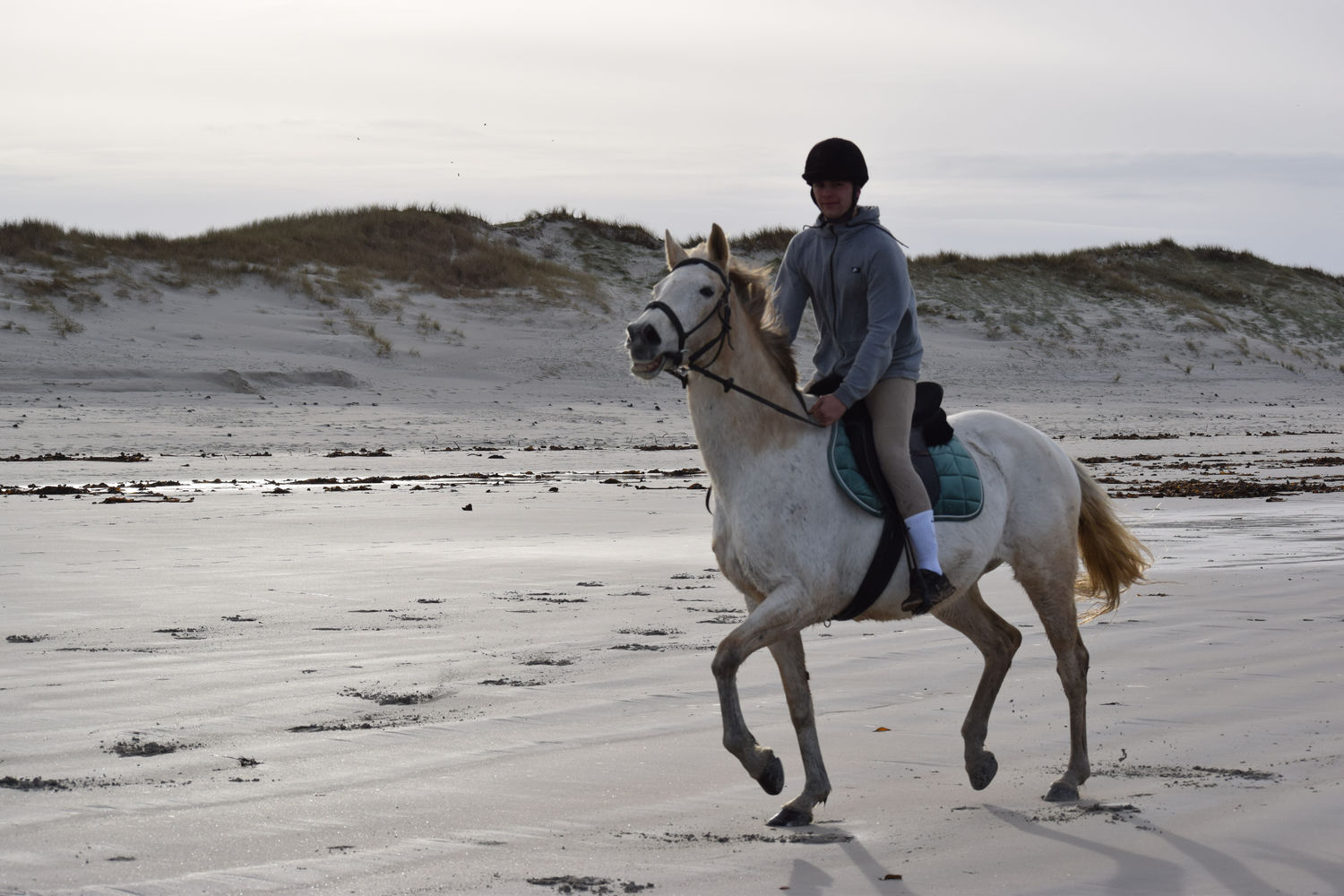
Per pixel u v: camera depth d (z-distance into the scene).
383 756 6.74
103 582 12.45
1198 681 8.50
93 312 45.47
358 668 8.83
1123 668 8.98
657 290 6.18
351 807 5.91
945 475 6.80
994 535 6.96
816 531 6.25
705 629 10.27
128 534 16.20
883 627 10.51
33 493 21.28
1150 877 5.03
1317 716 7.51
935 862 5.26
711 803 6.06
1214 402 53.75
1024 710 7.85
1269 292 78.06
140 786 6.18
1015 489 7.18
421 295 54.19
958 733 7.34
